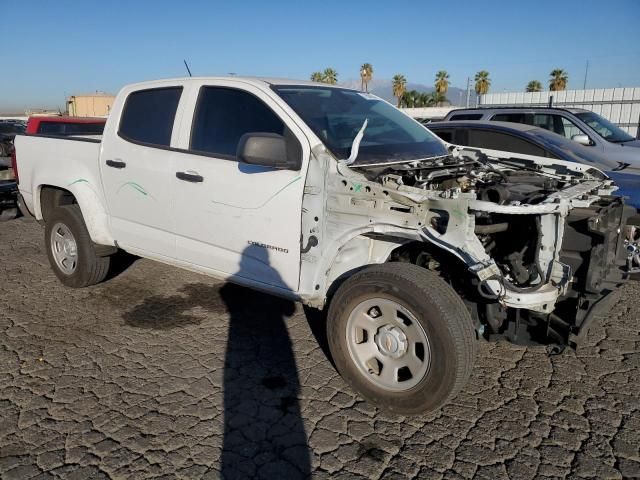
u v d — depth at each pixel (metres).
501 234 3.48
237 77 4.13
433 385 3.01
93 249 5.11
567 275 3.02
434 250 3.51
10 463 2.81
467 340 2.97
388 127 4.34
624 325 4.65
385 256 3.56
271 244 3.71
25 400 3.40
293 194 3.53
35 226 8.64
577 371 3.84
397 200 3.13
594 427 3.17
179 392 3.52
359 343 3.36
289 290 3.70
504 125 7.57
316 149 3.48
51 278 5.76
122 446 2.96
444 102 64.00
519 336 3.31
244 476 2.74
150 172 4.35
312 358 4.00
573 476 2.76
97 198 4.90
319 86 4.37
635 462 2.87
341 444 3.00
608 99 26.05
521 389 3.60
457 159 4.26
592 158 6.86
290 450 2.95
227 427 3.15
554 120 9.62
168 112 4.38
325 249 3.46
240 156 3.41
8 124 18.38
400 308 3.09
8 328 4.47
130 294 5.28
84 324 4.57
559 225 3.02
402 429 3.15
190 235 4.21
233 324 4.59
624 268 4.06
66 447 2.95
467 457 2.90
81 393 3.49
